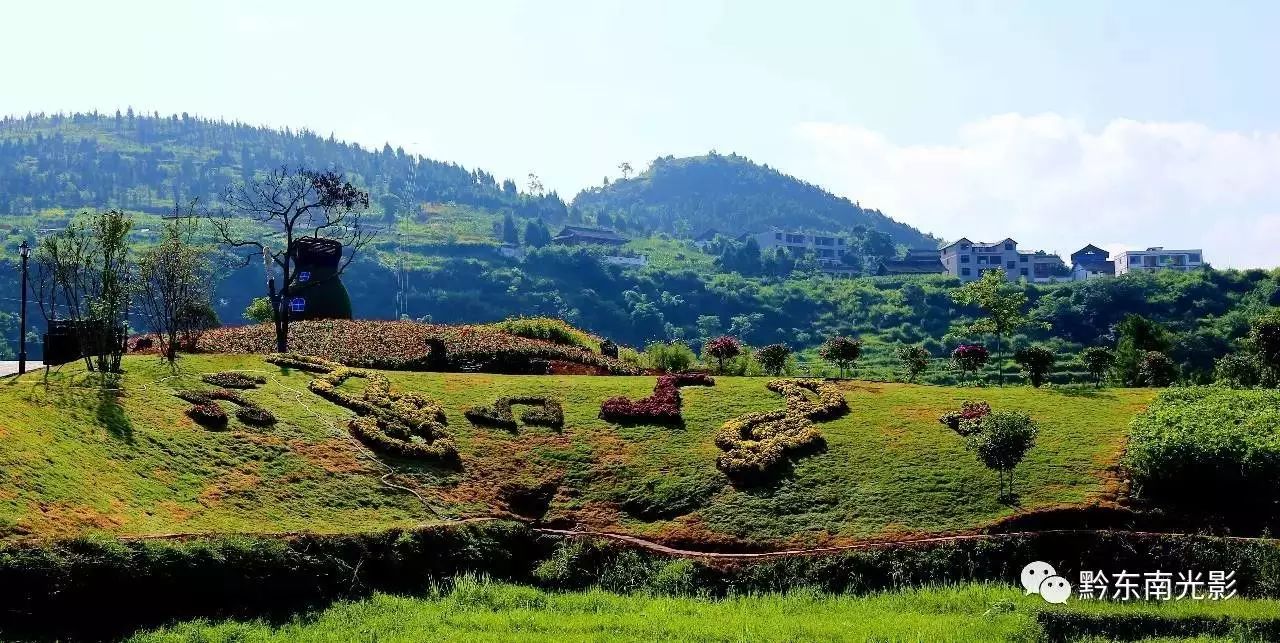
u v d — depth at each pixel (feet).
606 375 198.49
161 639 100.27
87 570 103.09
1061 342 411.54
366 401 165.07
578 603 120.06
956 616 115.14
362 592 117.19
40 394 139.03
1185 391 172.65
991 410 166.20
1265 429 148.46
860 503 140.97
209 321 225.15
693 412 168.35
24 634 97.35
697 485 146.41
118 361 159.33
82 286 165.17
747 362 222.89
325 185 221.66
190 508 123.03
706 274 635.66
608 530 138.51
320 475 139.23
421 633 106.22
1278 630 110.83
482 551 129.39
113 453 128.77
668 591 125.70
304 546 117.80
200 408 147.43
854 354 204.23
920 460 150.61
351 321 233.76
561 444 157.99
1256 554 126.52
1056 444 153.38
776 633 108.06
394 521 132.67
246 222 646.74
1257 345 202.39
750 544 134.10
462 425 161.99
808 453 153.58
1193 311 410.31
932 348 444.55
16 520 106.11
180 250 183.83
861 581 126.00
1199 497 140.26
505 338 216.95
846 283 582.35
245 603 109.29
